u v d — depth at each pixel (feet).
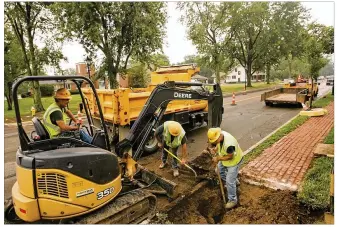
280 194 15.52
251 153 22.24
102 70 57.52
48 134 12.59
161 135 18.98
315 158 20.45
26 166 10.94
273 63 134.41
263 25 118.21
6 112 56.08
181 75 30.63
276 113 45.44
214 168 19.12
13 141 30.60
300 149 22.86
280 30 117.19
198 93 20.77
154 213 13.94
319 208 13.89
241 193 16.12
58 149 11.91
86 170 11.59
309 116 38.06
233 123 37.11
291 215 13.82
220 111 24.47
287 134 28.07
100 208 12.42
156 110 17.35
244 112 47.29
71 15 51.49
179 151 24.53
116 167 12.98
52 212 11.11
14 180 18.93
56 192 11.07
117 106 21.94
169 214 14.29
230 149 14.29
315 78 67.92
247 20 108.37
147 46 59.26
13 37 57.88
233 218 13.96
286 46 122.11
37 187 10.96
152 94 17.24
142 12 55.83
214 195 16.43
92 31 51.29
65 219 11.82
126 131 22.61
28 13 50.52
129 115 22.44
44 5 51.49
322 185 15.58
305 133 28.17
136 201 13.11
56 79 11.91
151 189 16.06
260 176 17.83
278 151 22.56
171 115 27.17
